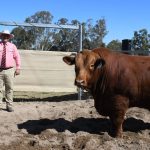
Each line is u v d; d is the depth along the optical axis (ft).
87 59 20.67
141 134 22.49
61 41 88.12
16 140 21.49
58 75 37.60
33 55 37.06
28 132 23.53
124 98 21.42
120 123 21.71
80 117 26.68
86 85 20.85
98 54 21.48
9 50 28.19
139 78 21.34
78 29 37.09
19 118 27.17
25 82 37.04
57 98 42.70
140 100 21.70
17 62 28.66
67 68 37.63
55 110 29.48
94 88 21.66
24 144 20.88
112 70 21.39
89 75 20.88
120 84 21.26
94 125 24.84
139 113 27.73
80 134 22.27
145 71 21.44
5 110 29.04
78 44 37.24
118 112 21.56
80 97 36.60
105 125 24.80
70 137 21.49
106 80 21.45
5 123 25.55
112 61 21.53
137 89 21.35
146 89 21.39
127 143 20.62
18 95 46.75
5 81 28.43
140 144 20.35
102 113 22.39
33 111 29.04
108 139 21.24
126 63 21.53
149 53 37.70
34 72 37.17
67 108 30.27
